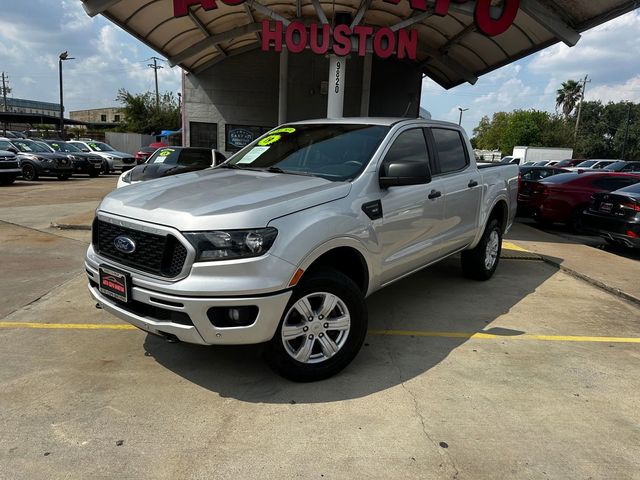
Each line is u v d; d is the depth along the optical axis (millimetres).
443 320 4754
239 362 3697
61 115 37000
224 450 2646
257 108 15648
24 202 12914
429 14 9414
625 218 8391
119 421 2891
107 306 3340
